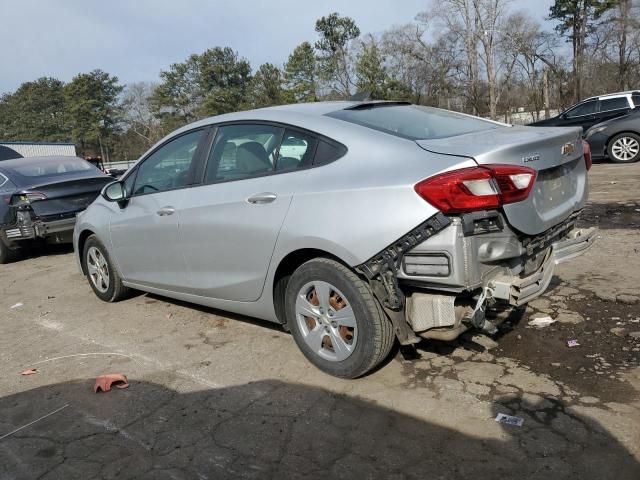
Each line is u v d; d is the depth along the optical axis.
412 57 48.75
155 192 4.48
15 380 3.81
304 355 3.59
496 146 2.85
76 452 2.87
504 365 3.36
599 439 2.59
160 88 75.12
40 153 37.41
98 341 4.43
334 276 3.17
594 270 4.93
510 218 2.82
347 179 3.11
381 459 2.60
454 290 2.83
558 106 49.81
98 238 5.19
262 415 3.07
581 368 3.24
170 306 5.14
